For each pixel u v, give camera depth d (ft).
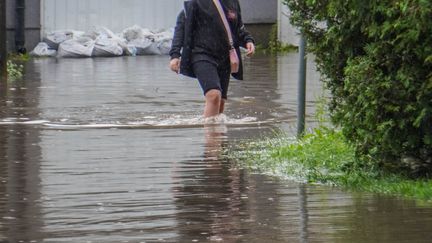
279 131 68.80
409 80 45.83
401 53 46.26
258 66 137.49
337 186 48.57
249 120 76.59
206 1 72.95
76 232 39.24
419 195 45.06
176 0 173.78
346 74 48.39
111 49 162.71
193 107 86.12
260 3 179.11
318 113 70.54
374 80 46.80
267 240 37.73
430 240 37.24
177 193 47.11
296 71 127.34
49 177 51.55
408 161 49.06
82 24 168.14
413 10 44.65
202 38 73.61
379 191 46.75
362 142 48.67
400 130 47.06
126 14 171.22
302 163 54.13
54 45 162.40
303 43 61.93
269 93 98.73
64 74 124.26
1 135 67.92
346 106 48.70
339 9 48.44
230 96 95.71
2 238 38.37
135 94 98.12
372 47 47.03
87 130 70.85
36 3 163.63
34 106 86.48
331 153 55.11
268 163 55.06
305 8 51.98
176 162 56.08
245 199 45.57
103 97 94.84
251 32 178.91
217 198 45.83
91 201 45.29
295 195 46.37
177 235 38.73
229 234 38.81
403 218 40.88
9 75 119.85
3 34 115.96
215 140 65.05
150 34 169.37
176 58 74.23
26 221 41.27
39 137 66.90
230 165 54.90
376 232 38.55
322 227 39.58
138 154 59.16
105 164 55.57
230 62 74.38
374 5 46.50
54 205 44.47
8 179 50.96
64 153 59.67
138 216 42.14
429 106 45.91
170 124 74.28
